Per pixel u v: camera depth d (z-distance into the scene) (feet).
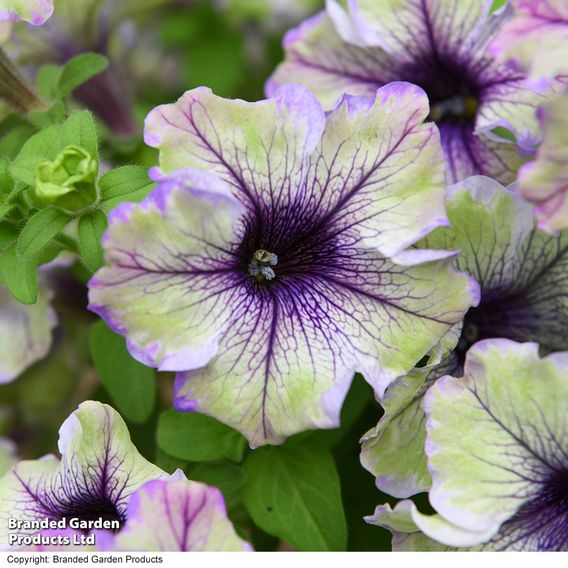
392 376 1.20
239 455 1.28
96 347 1.35
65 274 1.47
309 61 1.39
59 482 1.25
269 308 1.21
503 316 1.30
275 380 1.20
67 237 1.30
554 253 1.27
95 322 1.43
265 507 1.26
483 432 1.19
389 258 1.21
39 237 1.21
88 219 1.21
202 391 1.19
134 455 1.22
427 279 1.20
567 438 1.19
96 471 1.22
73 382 1.54
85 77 1.38
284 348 1.20
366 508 1.35
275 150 1.20
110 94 1.49
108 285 1.15
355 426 1.36
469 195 1.24
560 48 1.14
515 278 1.28
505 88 1.30
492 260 1.26
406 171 1.20
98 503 1.24
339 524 1.25
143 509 1.14
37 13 1.25
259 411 1.20
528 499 1.19
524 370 1.19
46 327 1.46
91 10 1.49
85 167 1.20
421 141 1.20
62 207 1.21
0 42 1.33
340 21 1.35
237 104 1.19
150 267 1.16
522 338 1.30
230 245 1.19
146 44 1.65
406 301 1.21
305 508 1.26
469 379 1.20
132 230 1.15
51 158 1.24
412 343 1.20
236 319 1.20
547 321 1.29
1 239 1.26
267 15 1.64
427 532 1.16
